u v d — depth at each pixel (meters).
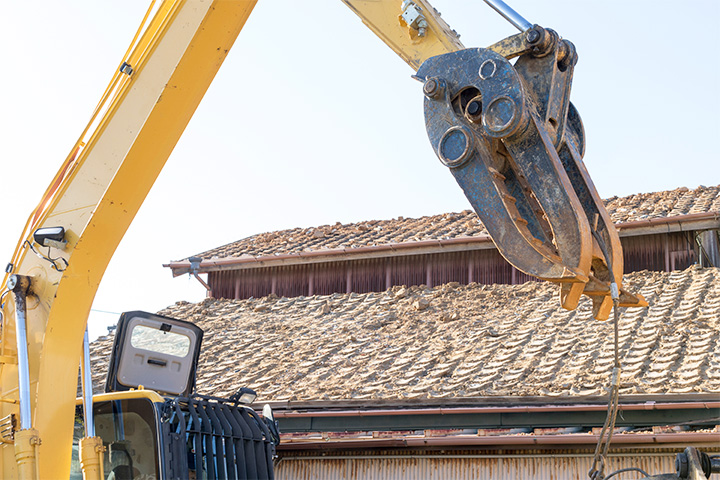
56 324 5.81
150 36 5.91
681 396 8.21
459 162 4.46
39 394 5.70
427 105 4.67
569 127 4.96
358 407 9.62
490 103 4.34
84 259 5.84
